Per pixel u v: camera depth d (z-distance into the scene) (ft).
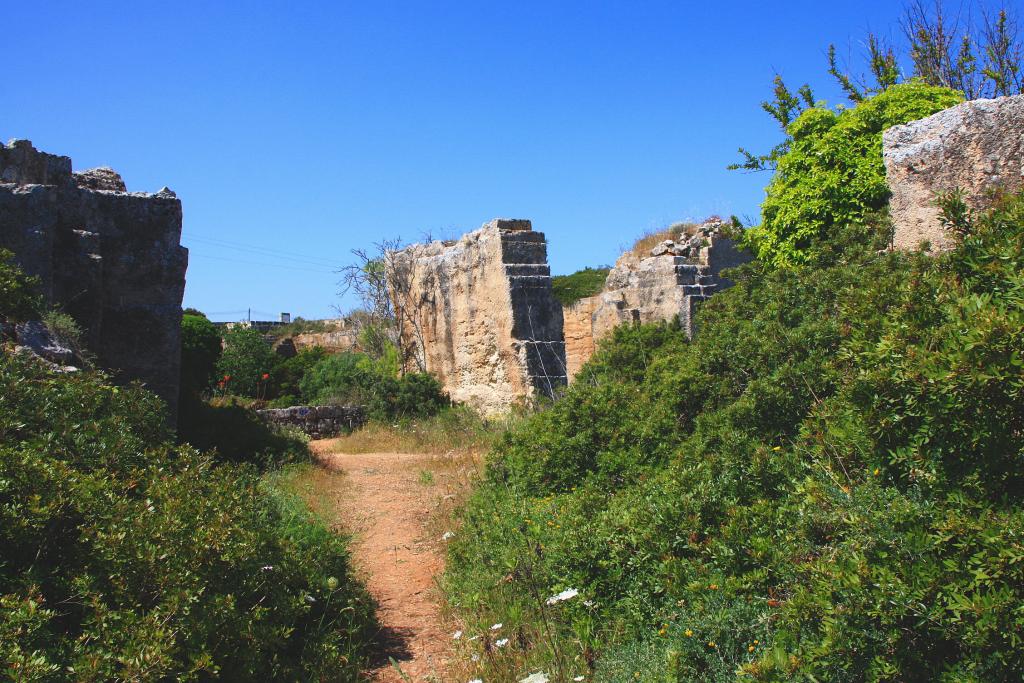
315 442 52.49
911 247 24.84
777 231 30.53
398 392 58.23
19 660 9.95
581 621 15.47
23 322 25.44
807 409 17.37
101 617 11.67
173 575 12.67
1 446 13.88
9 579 11.93
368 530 26.84
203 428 38.14
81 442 15.83
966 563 9.58
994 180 22.81
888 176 26.35
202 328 71.46
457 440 44.60
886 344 11.53
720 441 18.48
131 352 32.71
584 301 61.67
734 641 12.25
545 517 20.25
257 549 15.42
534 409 43.60
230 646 13.11
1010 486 10.41
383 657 16.87
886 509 11.25
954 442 10.74
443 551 23.71
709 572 13.80
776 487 15.39
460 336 58.03
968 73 52.49
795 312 21.70
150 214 33.60
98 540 12.82
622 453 21.70
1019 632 8.80
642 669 13.26
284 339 119.65
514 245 51.44
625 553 15.92
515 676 14.71
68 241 30.42
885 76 52.37
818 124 30.53
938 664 9.56
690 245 64.44
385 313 76.89
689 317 48.42
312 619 16.98
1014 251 11.46
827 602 10.23
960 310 10.93
